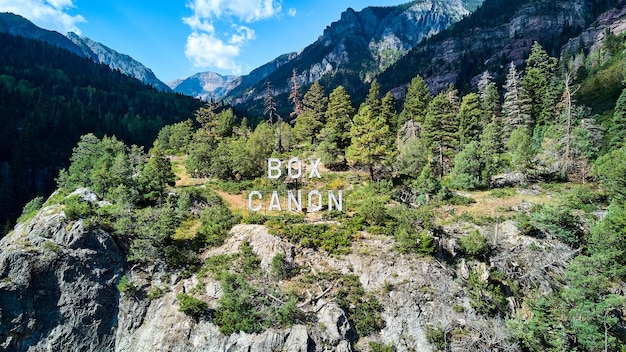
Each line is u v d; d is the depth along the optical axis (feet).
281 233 110.73
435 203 134.00
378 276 99.25
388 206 130.72
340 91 204.33
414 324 90.48
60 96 545.85
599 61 321.93
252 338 84.43
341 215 123.85
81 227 102.73
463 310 91.81
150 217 111.65
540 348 82.84
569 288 87.40
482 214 124.06
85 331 94.27
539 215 110.11
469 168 153.48
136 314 96.02
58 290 95.91
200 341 86.43
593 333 78.13
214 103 291.99
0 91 476.95
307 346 82.94
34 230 104.94
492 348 85.05
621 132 152.87
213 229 115.03
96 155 198.08
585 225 110.52
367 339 88.74
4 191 321.32
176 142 301.43
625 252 87.61
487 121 219.82
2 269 94.07
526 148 150.82
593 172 141.59
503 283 99.60
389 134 169.78
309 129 232.73
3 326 88.69
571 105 185.88
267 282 96.99
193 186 170.81
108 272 101.19
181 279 101.45
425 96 262.26
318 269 101.86
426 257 102.01
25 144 371.97
